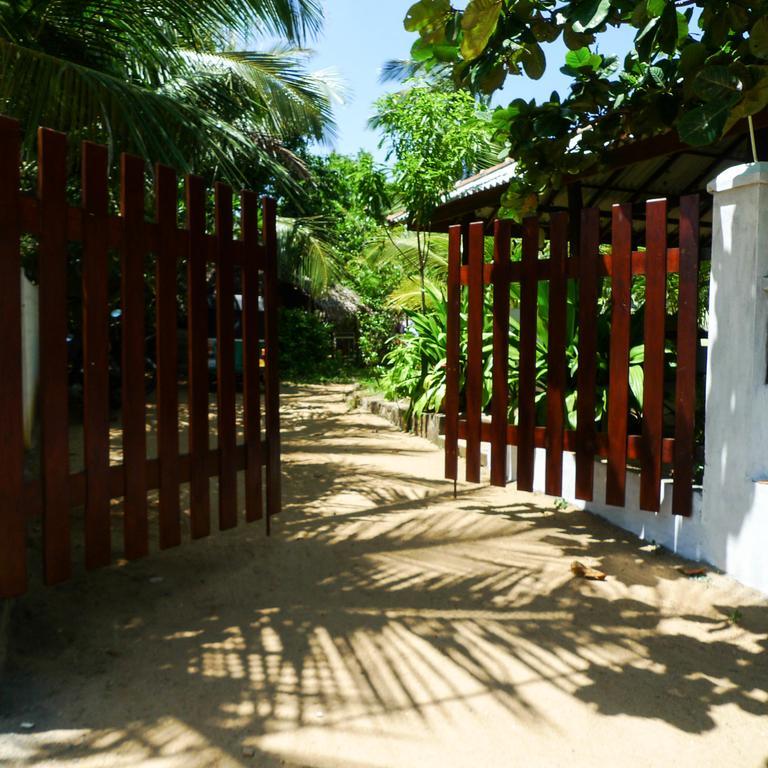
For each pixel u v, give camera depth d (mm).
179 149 6336
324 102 10500
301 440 8602
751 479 3842
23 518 3039
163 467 3768
